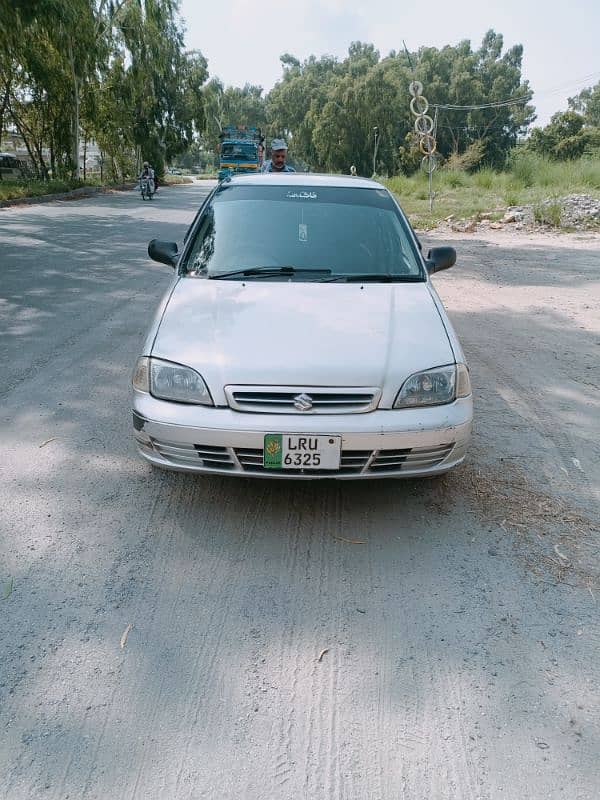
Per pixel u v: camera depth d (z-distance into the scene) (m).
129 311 7.73
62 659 2.51
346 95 73.19
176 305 3.75
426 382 3.23
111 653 2.54
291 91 86.06
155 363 3.33
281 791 2.02
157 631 2.67
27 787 2.00
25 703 2.30
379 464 3.18
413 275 4.22
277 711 2.30
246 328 3.44
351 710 2.32
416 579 3.04
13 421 4.57
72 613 2.76
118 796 1.99
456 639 2.67
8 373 5.52
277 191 4.81
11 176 36.31
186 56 49.94
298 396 3.11
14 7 19.44
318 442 3.08
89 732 2.20
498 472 4.04
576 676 2.49
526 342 6.99
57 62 30.62
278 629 2.71
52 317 7.37
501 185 29.11
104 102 37.00
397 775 2.08
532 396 5.38
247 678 2.45
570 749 2.18
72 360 5.90
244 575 3.04
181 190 40.12
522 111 78.56
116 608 2.80
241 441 3.10
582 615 2.82
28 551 3.16
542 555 3.23
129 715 2.27
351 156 75.44
